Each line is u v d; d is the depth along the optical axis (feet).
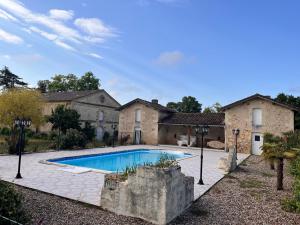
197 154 66.33
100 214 18.85
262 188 28.84
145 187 18.13
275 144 35.68
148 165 19.38
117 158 62.64
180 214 19.61
